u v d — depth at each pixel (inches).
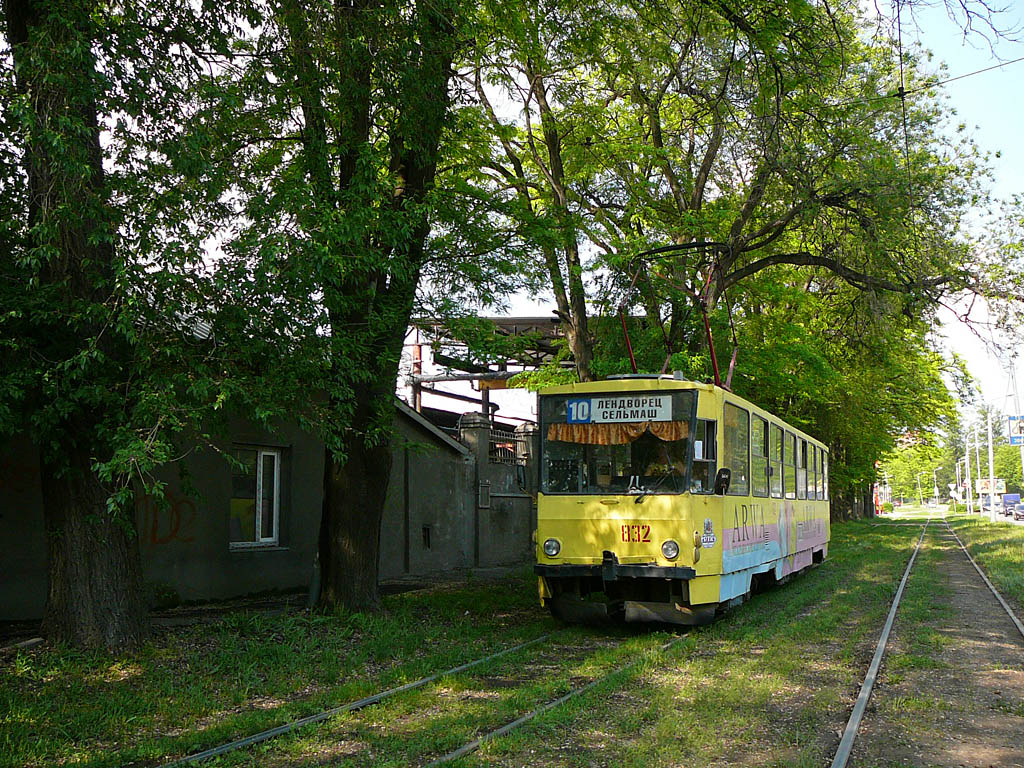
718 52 596.1
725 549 461.1
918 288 728.3
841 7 684.7
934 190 703.1
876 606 543.2
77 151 287.0
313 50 382.6
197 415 297.4
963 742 249.3
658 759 227.8
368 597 466.3
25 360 299.3
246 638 388.8
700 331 743.1
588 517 448.5
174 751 233.0
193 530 513.0
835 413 1293.1
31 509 433.7
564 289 681.0
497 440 905.5
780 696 304.7
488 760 228.2
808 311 946.1
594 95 692.7
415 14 402.6
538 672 346.0
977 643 413.1
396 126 435.8
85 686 297.4
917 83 776.3
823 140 680.4
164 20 341.4
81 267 309.0
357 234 345.1
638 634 439.8
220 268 322.3
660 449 442.3
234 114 375.6
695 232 685.3
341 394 346.0
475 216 446.3
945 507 4776.1
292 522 595.5
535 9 526.6
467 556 818.8
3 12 326.3
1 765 221.3
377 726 260.7
